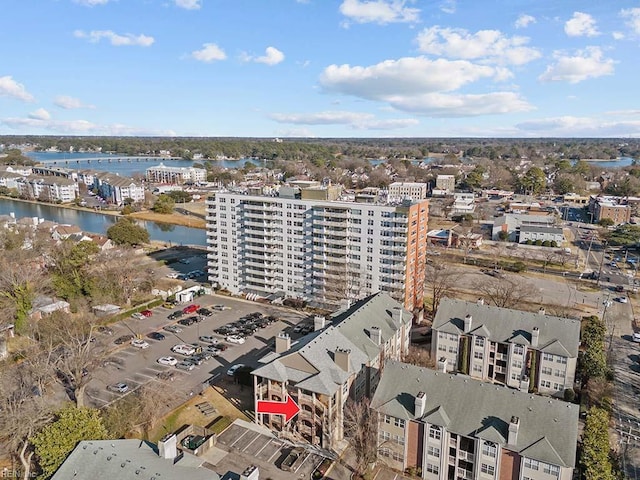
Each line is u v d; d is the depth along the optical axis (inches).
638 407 3260.3
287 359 2930.6
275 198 5246.1
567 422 2331.4
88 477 1900.8
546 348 3371.1
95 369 3553.2
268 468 2625.5
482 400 2512.3
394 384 2711.6
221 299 5418.3
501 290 5221.5
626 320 4837.6
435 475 2559.1
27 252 5964.6
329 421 2773.1
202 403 3248.0
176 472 1935.3
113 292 4980.3
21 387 2984.7
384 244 4722.0
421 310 4985.2
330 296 4953.3
